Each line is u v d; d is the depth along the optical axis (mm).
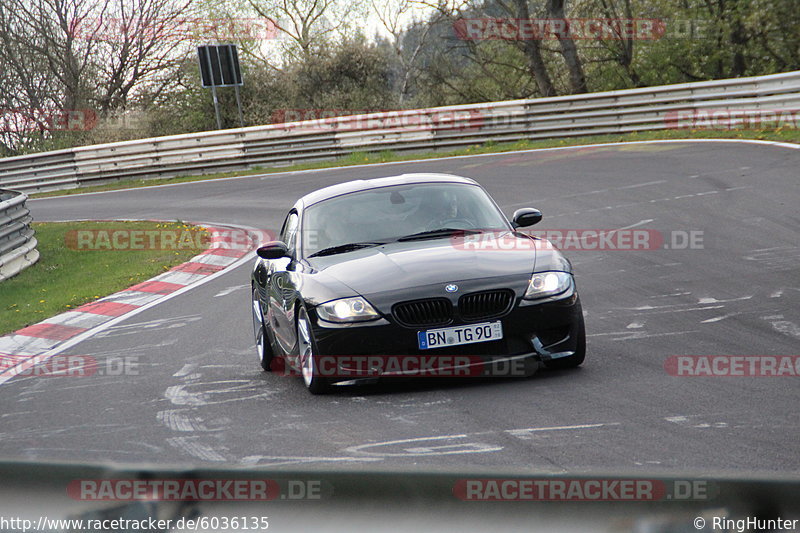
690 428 8258
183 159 54875
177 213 38844
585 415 9055
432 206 13094
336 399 11039
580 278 18422
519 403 9789
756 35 60219
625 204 26688
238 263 26328
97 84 79312
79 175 56750
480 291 10734
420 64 74812
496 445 8242
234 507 6504
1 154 76875
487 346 10711
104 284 24094
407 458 8070
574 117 46719
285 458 8531
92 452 9625
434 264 11258
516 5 63625
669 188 28312
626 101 45281
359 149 51344
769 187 25750
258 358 14672
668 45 63031
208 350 15586
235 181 49094
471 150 48094
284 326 12484
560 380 10766
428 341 10594
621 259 19750
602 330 13664
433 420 9438
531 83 70562
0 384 14727
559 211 27031
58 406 12484
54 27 76938
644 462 7293
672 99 43875
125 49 79000
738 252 18812
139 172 55781
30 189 57656
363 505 6219
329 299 10969
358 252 12250
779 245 18938
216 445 9383
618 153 38938
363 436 9070
